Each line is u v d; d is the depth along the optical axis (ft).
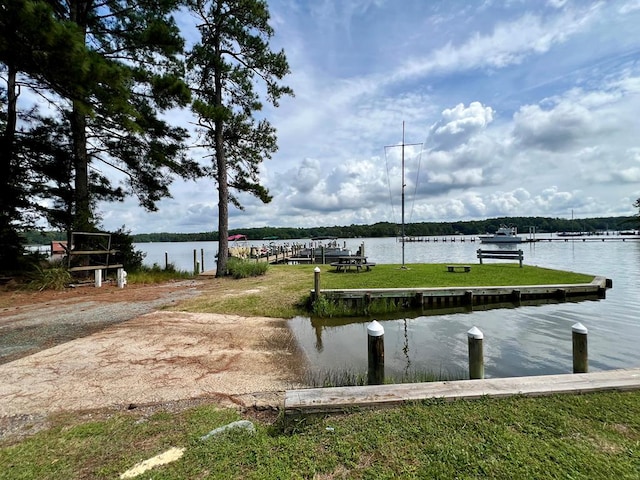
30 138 38.75
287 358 16.14
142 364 14.33
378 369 12.30
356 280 36.78
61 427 9.14
